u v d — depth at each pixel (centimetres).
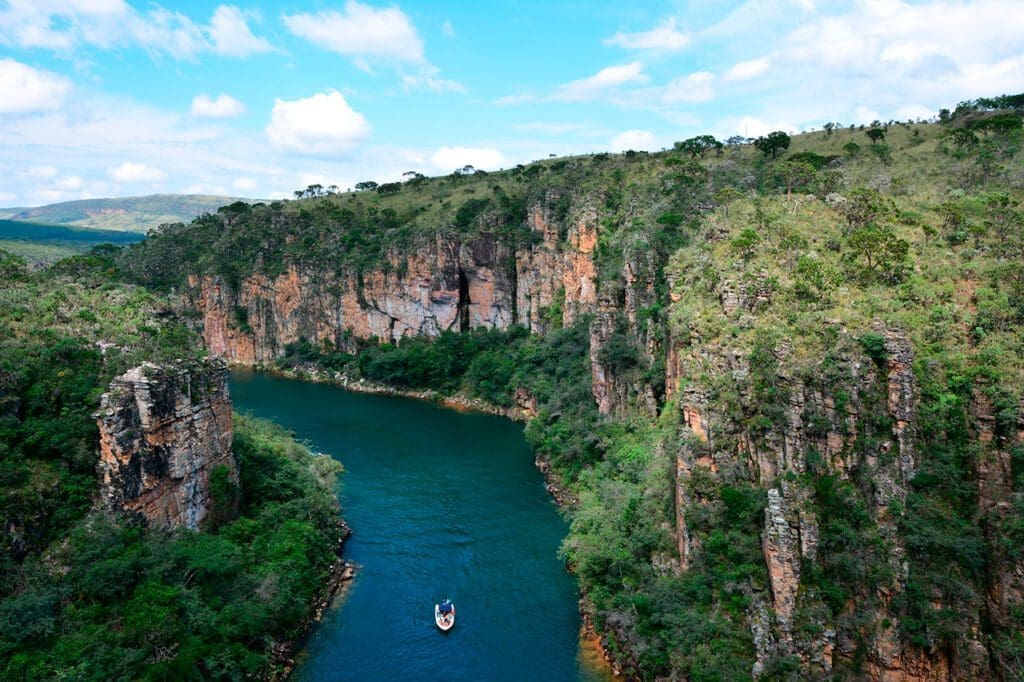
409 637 4919
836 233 5884
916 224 5934
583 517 5750
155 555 4256
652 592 4516
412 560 6000
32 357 4628
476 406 11850
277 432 7950
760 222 6375
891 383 3931
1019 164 7712
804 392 4128
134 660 3672
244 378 14262
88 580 3903
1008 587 3419
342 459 8688
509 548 6231
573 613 5231
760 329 4591
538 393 10344
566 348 10775
